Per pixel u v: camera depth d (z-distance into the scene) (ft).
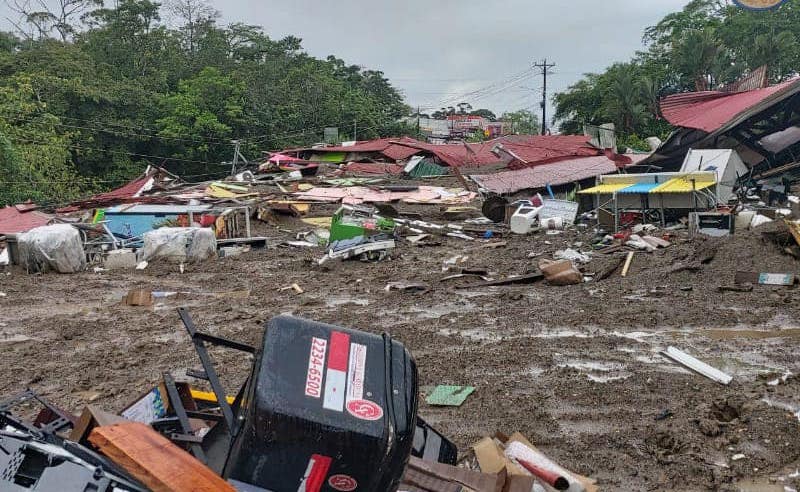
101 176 194.59
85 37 254.88
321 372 12.75
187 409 16.30
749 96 138.31
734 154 113.50
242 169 191.93
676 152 148.97
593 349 37.24
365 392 12.73
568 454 23.95
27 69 197.88
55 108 184.75
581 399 29.40
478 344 39.04
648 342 38.55
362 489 12.26
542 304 49.75
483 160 171.12
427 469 15.44
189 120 208.44
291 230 107.45
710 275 56.29
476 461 17.16
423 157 169.07
